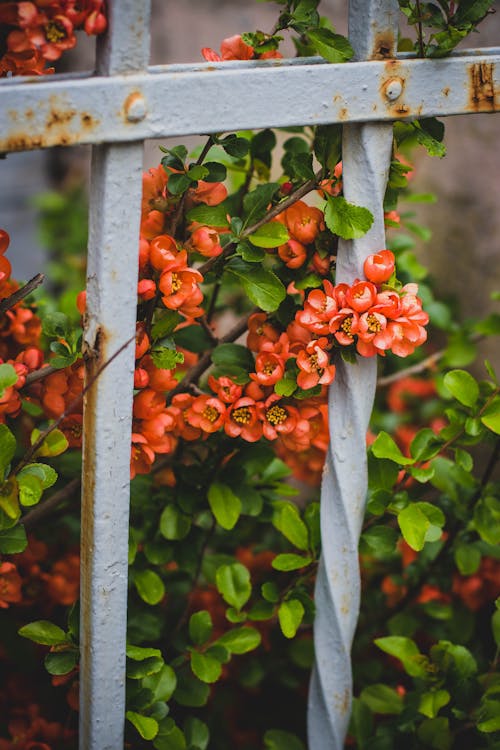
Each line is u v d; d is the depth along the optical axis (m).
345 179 0.89
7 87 0.80
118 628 0.90
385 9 0.85
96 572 0.88
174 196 0.92
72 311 1.18
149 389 0.91
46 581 1.07
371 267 0.88
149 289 0.87
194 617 0.98
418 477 0.94
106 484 0.87
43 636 0.92
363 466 0.93
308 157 0.90
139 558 1.03
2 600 0.96
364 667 1.10
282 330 0.95
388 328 0.88
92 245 0.84
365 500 0.94
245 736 1.15
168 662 1.04
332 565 0.94
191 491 1.01
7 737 1.06
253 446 1.00
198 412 0.94
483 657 1.06
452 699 0.99
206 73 0.83
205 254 0.90
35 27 0.82
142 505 1.03
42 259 2.25
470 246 1.43
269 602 0.98
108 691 0.91
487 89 0.88
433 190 1.49
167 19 1.93
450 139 1.45
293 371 0.92
